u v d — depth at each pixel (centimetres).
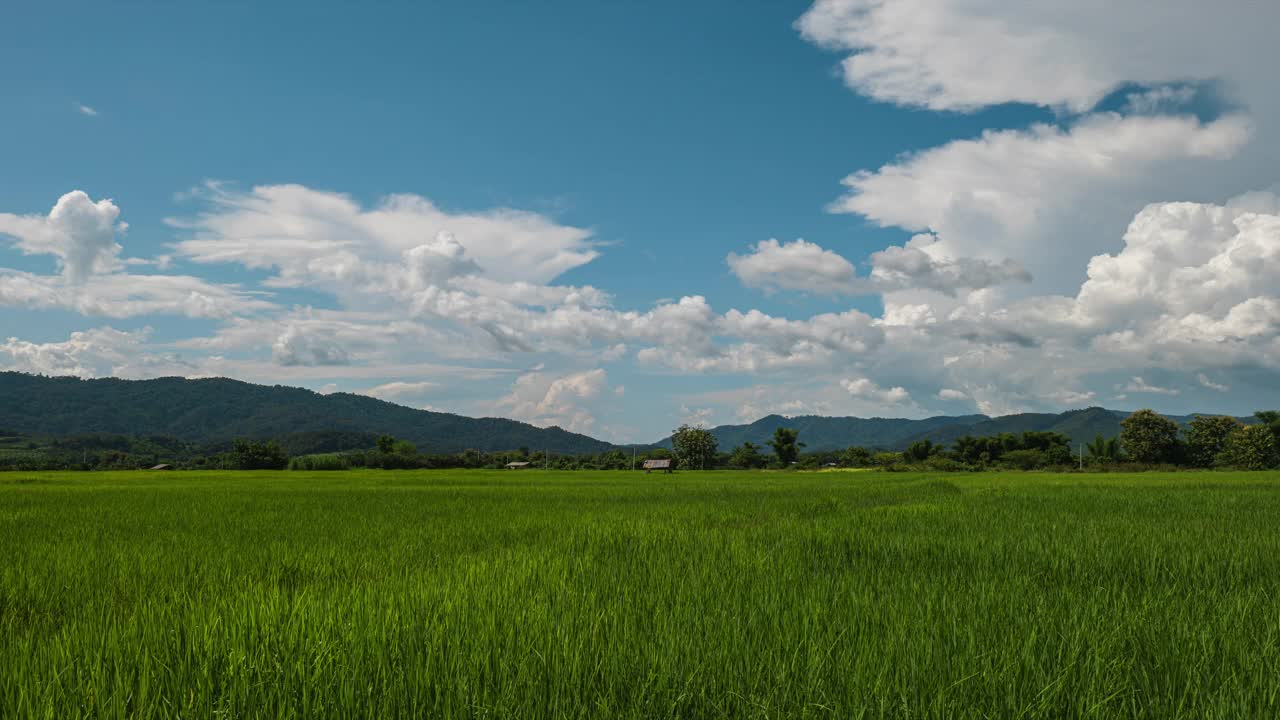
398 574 711
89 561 828
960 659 374
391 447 10038
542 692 339
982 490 2391
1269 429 8625
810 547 858
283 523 1338
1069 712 323
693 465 10950
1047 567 719
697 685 346
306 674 345
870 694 330
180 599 578
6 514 1563
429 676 342
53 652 395
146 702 333
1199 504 1672
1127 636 420
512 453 12475
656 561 756
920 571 696
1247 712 316
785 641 412
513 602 514
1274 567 705
